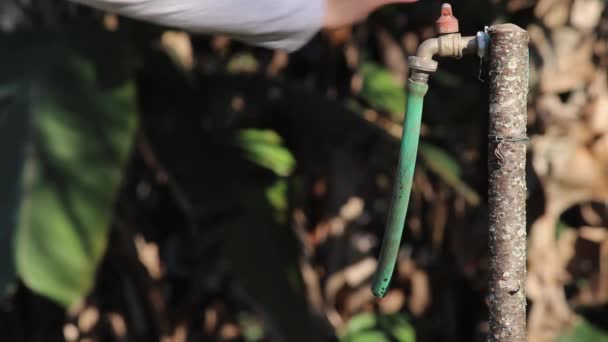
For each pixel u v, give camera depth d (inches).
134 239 339.3
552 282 301.4
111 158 241.6
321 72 356.5
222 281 375.9
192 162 291.4
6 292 228.2
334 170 353.7
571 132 295.3
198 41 365.4
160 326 349.1
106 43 256.8
